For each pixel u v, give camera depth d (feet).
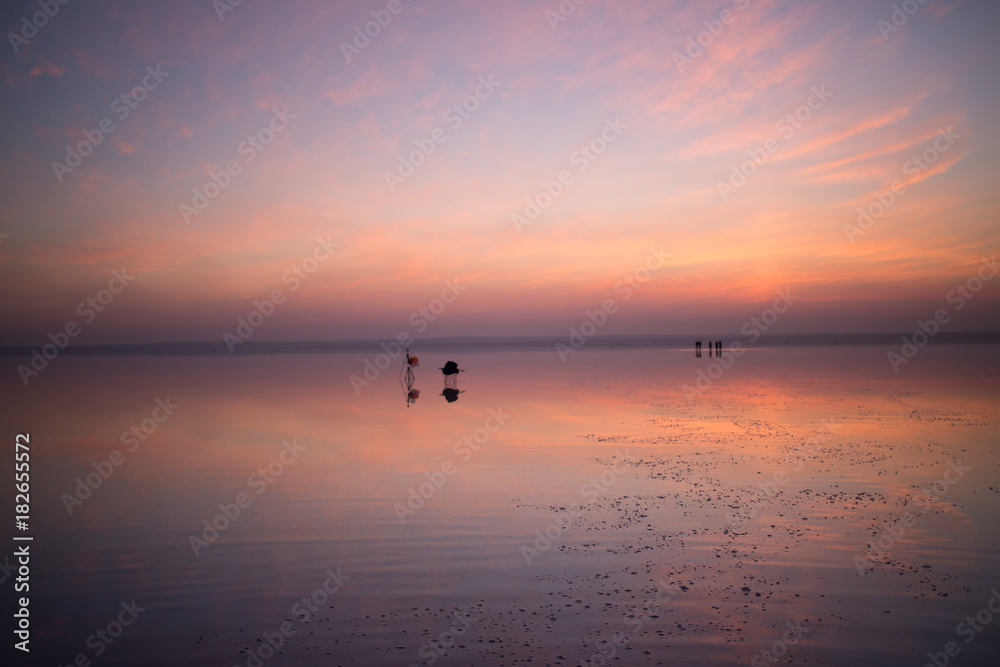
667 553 19.38
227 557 19.75
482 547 20.29
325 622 15.23
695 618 15.08
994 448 34.37
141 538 21.62
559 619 15.14
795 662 13.06
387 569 18.58
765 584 17.01
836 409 50.08
